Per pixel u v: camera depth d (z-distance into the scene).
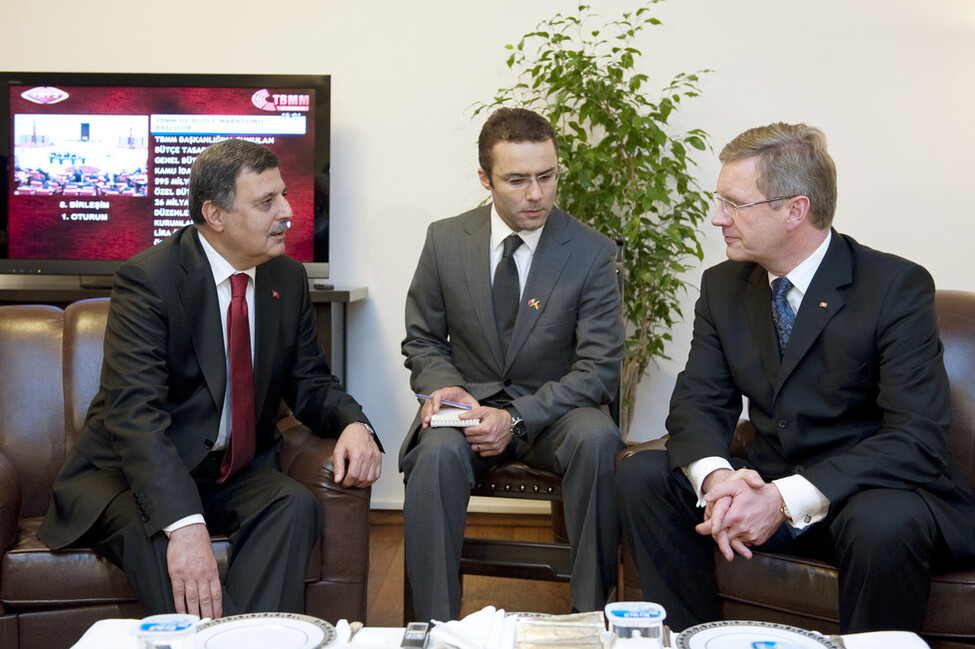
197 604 1.77
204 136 3.20
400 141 3.39
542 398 2.23
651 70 3.33
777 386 1.94
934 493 1.81
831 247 1.93
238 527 1.91
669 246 3.22
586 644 1.17
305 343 2.30
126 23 3.39
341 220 3.42
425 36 3.36
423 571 2.07
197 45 3.39
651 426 3.42
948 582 1.70
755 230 1.89
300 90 3.18
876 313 1.84
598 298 2.34
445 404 2.21
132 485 1.85
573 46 3.33
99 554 1.90
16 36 3.40
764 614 1.85
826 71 3.29
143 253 2.08
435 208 3.40
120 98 3.21
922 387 1.80
